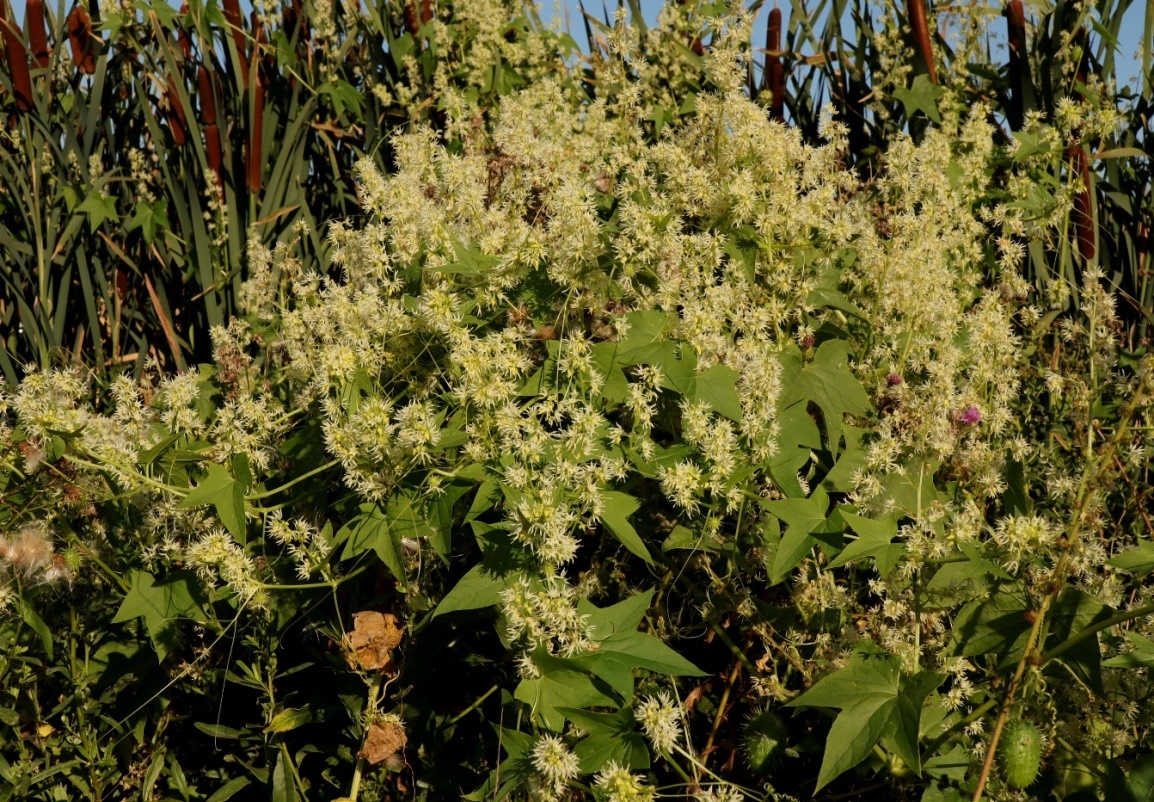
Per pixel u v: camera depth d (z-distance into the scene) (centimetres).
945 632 253
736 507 250
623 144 365
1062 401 324
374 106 487
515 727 257
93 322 436
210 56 453
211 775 286
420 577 279
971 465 274
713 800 216
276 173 454
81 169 450
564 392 245
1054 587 207
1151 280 417
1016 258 326
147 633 301
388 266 285
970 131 358
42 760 276
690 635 286
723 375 247
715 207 295
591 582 274
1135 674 244
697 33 471
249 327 387
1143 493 290
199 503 244
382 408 243
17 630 292
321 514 293
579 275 268
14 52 434
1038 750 203
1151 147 439
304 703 297
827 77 479
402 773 279
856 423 295
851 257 317
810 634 267
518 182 305
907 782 238
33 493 273
